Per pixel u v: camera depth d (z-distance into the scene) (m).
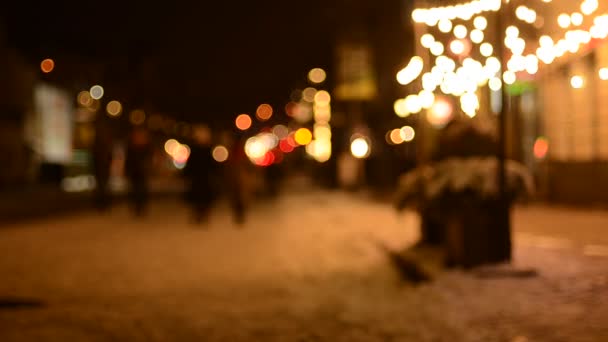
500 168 9.50
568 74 19.42
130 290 10.15
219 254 13.98
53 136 54.38
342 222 19.56
